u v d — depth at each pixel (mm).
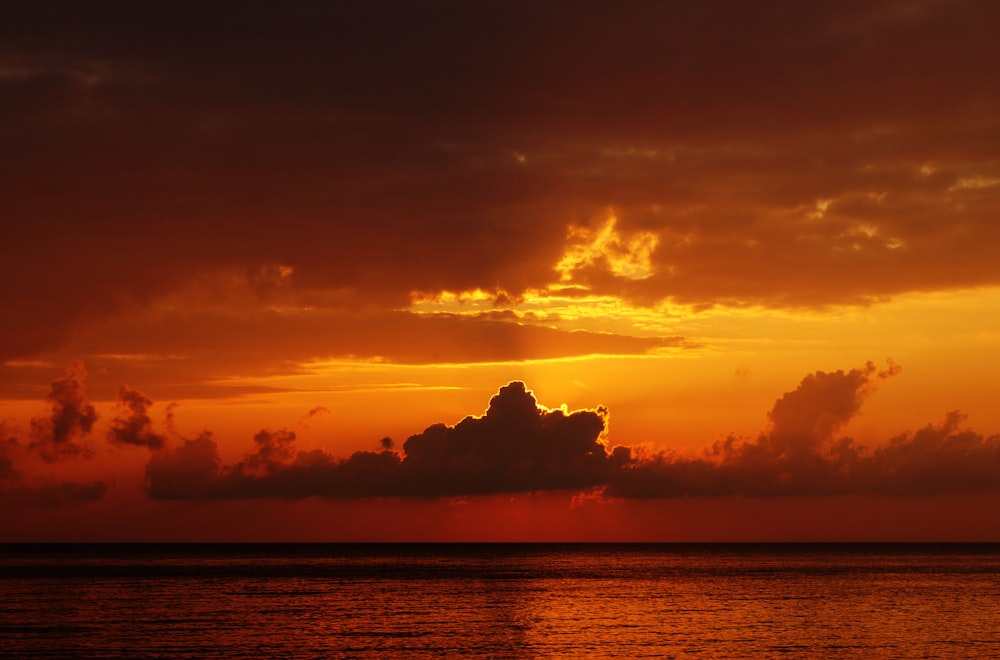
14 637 75062
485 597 116000
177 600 108625
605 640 75562
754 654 67938
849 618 90500
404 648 71062
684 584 140000
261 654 67812
